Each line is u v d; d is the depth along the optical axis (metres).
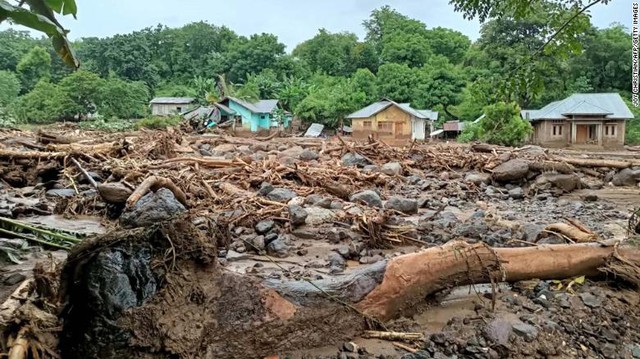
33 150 10.81
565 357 3.02
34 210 6.48
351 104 46.84
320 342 2.94
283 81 67.12
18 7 3.37
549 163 10.76
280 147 15.63
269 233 5.45
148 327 2.51
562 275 3.88
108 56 68.62
